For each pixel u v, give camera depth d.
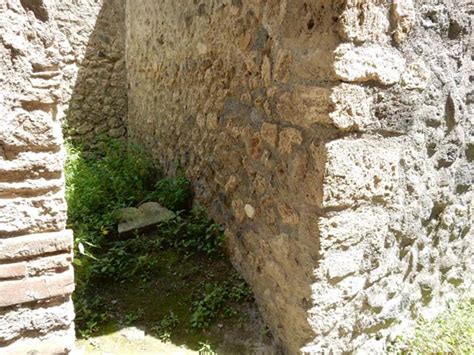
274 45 2.17
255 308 2.55
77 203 3.28
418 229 2.37
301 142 2.00
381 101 1.95
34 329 1.58
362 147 1.94
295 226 2.10
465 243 2.74
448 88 2.27
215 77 2.91
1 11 1.36
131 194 3.75
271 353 2.30
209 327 2.41
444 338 2.45
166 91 3.89
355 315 2.20
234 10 2.56
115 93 5.38
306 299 2.04
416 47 2.04
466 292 2.83
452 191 2.50
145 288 2.68
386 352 2.39
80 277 2.56
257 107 2.39
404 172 2.17
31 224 1.53
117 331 2.33
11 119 1.43
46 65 1.46
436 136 2.29
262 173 2.39
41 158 1.51
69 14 4.89
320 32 1.84
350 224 2.00
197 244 3.00
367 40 1.83
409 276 2.43
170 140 3.88
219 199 3.00
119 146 4.80
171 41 3.65
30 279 1.55
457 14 2.19
